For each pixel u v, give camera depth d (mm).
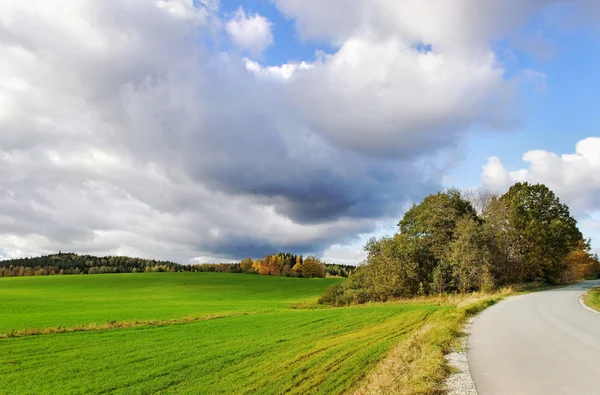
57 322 33438
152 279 111250
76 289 87938
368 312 32094
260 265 152375
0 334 24594
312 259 140000
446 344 13500
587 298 30953
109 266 178750
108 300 64375
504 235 51719
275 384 12039
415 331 18391
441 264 48219
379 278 50844
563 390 8227
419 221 55844
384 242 52188
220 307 50750
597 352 11742
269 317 32188
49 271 164500
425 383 8789
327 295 58312
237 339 21500
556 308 24922
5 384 14266
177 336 23531
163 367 15539
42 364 17094
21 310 46594
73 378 14773
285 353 16453
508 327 17484
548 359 11000
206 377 13742
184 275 122688
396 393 8719
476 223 47781
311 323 26891
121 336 23938
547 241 51906
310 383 11680
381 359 13578
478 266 45062
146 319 34906
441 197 54781
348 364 13312
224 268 168500
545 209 54750
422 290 47906
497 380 9117
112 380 14211
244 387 12141
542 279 56438
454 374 9781
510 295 39062
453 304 34312
